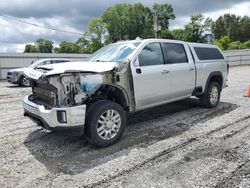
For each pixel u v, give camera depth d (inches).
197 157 159.3
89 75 170.7
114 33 2731.3
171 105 301.7
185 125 224.4
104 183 132.7
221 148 171.9
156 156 162.4
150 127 221.5
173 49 237.1
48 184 133.3
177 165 149.6
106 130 179.0
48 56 900.0
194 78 253.6
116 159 159.8
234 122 229.3
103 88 185.2
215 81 292.2
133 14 2736.2
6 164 157.2
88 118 170.9
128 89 191.5
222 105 300.7
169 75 222.5
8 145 187.9
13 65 820.0
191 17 2491.4
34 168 151.3
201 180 132.1
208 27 2497.5
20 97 407.2
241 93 387.5
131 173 141.9
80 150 175.9
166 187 126.6
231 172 139.3
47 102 175.6
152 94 209.3
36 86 188.9
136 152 169.3
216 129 211.2
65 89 164.6
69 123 161.6
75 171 146.3
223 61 298.7
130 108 196.2
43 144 188.5
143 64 203.9
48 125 166.9
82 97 169.2
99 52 233.6
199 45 273.0
